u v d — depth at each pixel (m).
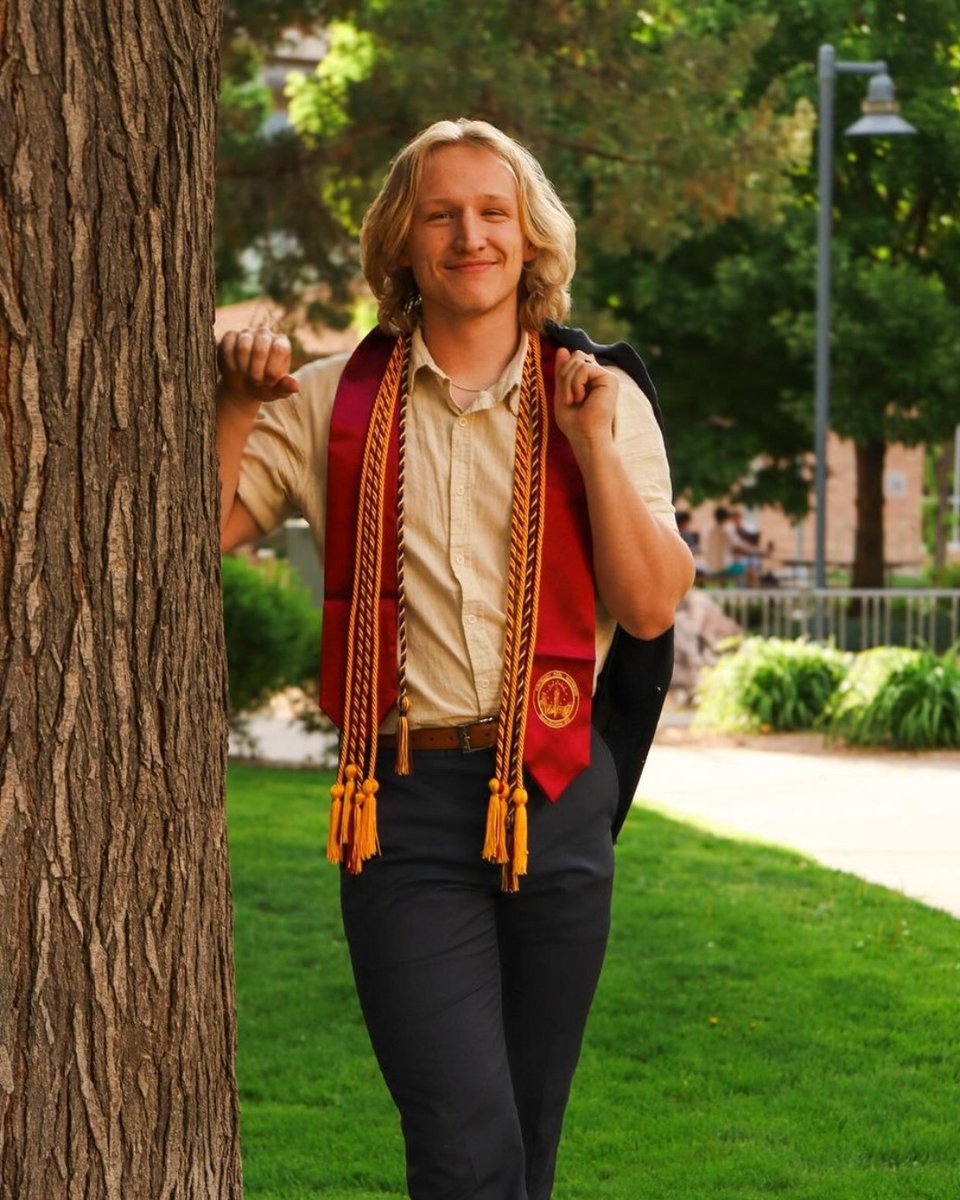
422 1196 2.89
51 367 2.40
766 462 27.58
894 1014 6.00
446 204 2.98
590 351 3.09
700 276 23.61
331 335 15.06
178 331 2.54
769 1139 4.84
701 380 24.11
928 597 17.36
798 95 22.23
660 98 13.03
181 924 2.59
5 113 2.35
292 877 8.28
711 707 15.07
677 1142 4.80
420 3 12.75
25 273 2.38
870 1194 4.39
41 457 2.41
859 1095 5.18
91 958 2.49
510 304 3.08
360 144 13.14
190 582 2.60
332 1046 5.68
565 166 12.94
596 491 2.86
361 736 2.96
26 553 2.41
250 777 11.92
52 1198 2.48
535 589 2.95
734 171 13.27
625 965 6.66
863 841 9.69
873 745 13.86
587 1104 5.10
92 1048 2.50
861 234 23.16
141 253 2.47
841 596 17.16
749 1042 5.71
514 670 2.93
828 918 7.49
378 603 2.98
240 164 13.58
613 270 23.14
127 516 2.49
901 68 22.81
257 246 14.01
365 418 3.03
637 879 8.31
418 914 2.93
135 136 2.45
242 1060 5.53
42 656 2.43
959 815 10.62
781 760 13.36
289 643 12.67
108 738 2.50
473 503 2.98
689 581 2.96
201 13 2.55
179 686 2.57
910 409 23.47
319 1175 4.57
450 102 12.28
